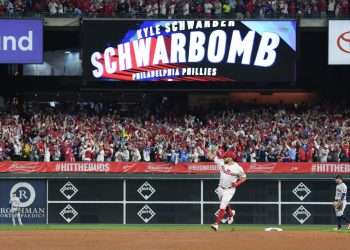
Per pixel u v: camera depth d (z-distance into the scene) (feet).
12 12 268.21
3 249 142.00
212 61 263.70
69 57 300.81
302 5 268.82
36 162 225.76
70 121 267.39
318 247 147.23
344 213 224.53
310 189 225.97
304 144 250.37
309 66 302.66
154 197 226.38
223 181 169.17
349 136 259.80
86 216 225.76
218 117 275.39
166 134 258.98
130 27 262.88
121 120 271.69
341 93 301.22
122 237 165.78
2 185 225.15
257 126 267.18
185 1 271.28
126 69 263.29
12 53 258.78
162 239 160.45
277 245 149.48
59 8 266.16
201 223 225.15
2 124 260.62
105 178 225.97
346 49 261.85
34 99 300.20
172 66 263.90
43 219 224.94
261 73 264.11
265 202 225.76
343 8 268.62
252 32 263.29
